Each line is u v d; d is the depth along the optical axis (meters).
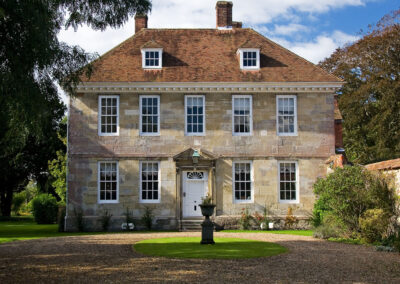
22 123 13.84
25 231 25.50
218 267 11.86
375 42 37.50
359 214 18.34
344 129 40.16
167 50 27.19
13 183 45.06
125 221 24.55
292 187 25.28
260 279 10.46
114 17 14.98
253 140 25.25
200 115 25.38
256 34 28.70
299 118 25.44
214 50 27.44
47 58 12.69
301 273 11.18
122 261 12.82
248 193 25.14
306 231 23.36
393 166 18.17
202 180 25.16
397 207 17.58
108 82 24.70
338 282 10.27
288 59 26.88
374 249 15.48
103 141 24.97
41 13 12.29
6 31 12.17
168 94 25.33
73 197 24.64
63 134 41.84
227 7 29.22
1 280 10.45
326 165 25.03
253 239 18.50
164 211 24.75
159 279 10.43
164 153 25.03
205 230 16.61
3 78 11.55
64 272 11.31
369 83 37.28
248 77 25.52
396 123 36.06
